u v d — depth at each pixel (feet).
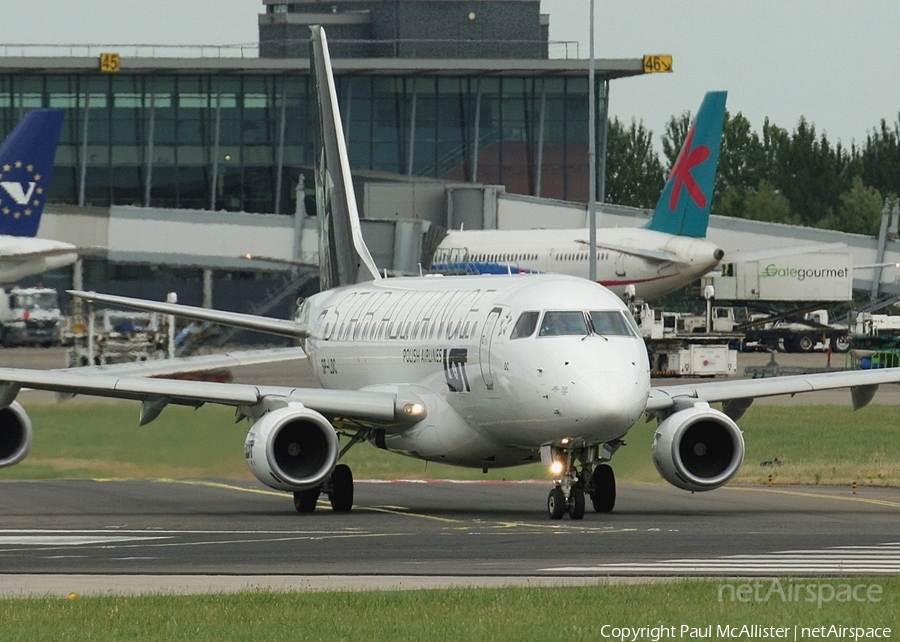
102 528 304.91
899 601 194.08
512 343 323.16
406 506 363.15
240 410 354.95
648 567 231.91
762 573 223.71
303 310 462.60
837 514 330.13
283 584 213.66
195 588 209.97
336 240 472.85
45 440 497.46
